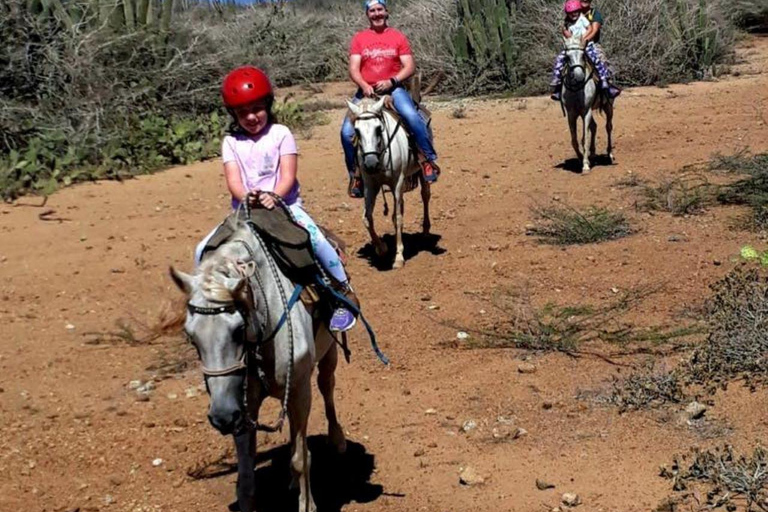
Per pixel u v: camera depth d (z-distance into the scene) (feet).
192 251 37.14
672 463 20.51
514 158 51.34
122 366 28.07
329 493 20.67
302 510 18.16
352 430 23.45
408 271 34.81
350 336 29.30
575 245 35.91
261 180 18.84
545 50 75.82
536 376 25.45
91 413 25.21
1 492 21.49
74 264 35.86
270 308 16.83
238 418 15.34
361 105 33.24
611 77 47.98
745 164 43.21
